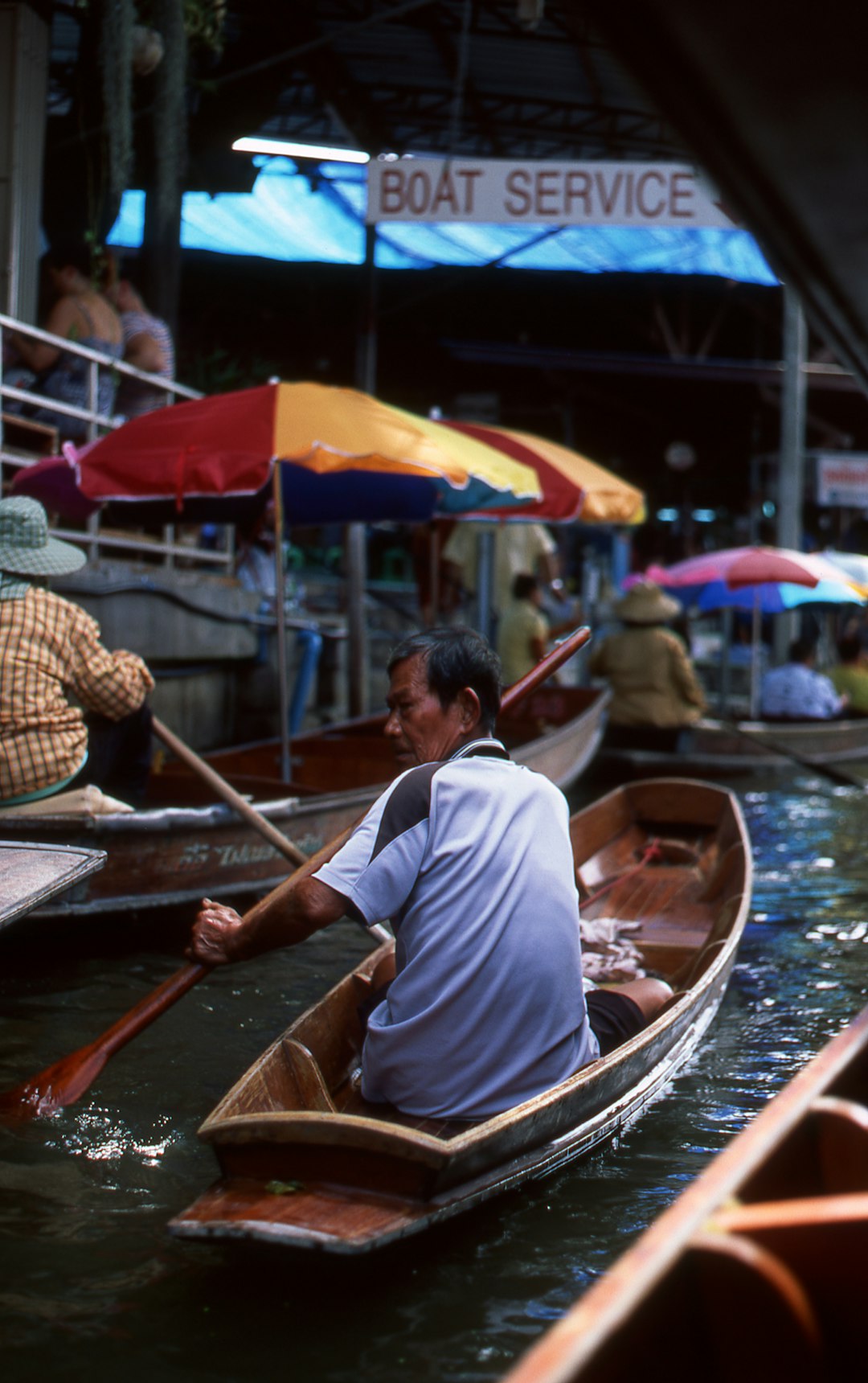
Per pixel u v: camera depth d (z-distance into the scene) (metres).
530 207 8.09
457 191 8.10
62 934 5.00
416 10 10.02
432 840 2.88
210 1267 2.65
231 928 3.14
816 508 20.53
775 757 11.21
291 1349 2.36
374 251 11.25
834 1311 1.54
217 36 8.45
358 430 5.61
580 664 12.27
